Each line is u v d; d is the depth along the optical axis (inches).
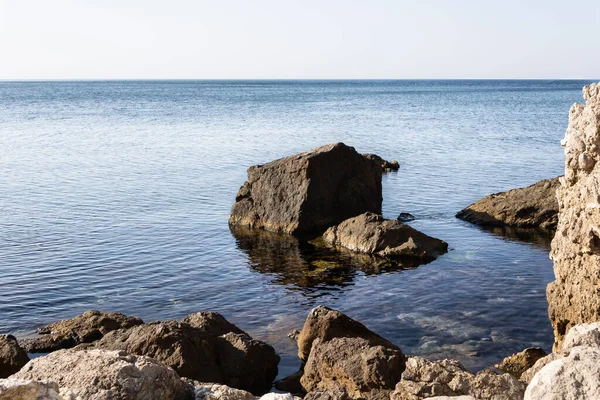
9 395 272.7
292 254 1069.1
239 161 2014.0
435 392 385.7
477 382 384.8
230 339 604.7
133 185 1598.2
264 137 2711.6
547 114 4180.6
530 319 761.0
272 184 1253.7
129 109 4635.8
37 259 988.6
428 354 666.2
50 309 798.5
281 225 1216.8
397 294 861.2
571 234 565.3
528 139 2647.6
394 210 1369.3
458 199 1476.4
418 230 1175.6
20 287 868.0
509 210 1236.5
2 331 730.8
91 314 716.7
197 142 2517.2
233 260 1025.5
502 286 884.0
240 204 1275.8
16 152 2175.2
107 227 1190.9
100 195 1471.5
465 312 787.4
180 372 538.6
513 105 5344.5
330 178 1248.2
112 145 2405.3
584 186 538.9
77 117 3811.5
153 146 2384.4
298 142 2544.3
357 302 832.3
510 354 664.4
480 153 2236.7
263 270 975.6
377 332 729.0
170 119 3659.0
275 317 782.5
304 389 548.1
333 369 513.7
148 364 369.1
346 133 2920.8
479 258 1023.6
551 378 284.0
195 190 1549.0
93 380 352.8
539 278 916.6
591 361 287.1
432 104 5575.8
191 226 1221.1
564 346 424.8
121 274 932.6
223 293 870.4
